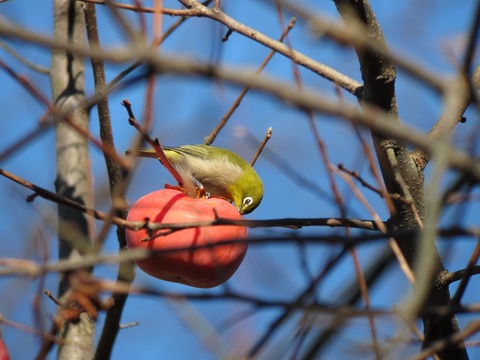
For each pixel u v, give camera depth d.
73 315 8.14
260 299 6.38
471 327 6.78
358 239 6.23
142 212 8.99
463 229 6.02
